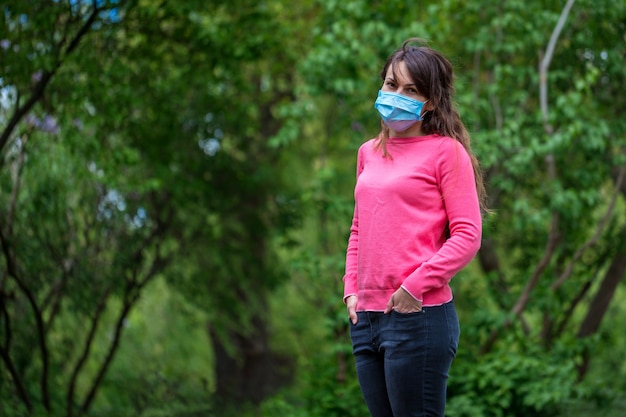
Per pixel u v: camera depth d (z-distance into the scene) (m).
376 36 8.81
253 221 11.90
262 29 9.64
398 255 3.21
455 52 10.17
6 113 8.02
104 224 9.20
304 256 8.63
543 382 7.22
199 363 15.12
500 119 8.85
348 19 9.06
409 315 3.17
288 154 12.64
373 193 3.28
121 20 8.20
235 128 11.16
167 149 10.17
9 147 7.93
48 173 8.32
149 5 8.27
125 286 9.73
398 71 3.28
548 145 8.10
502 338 8.37
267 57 11.01
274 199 12.33
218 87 10.62
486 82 10.38
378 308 3.25
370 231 3.27
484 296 9.88
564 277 9.00
